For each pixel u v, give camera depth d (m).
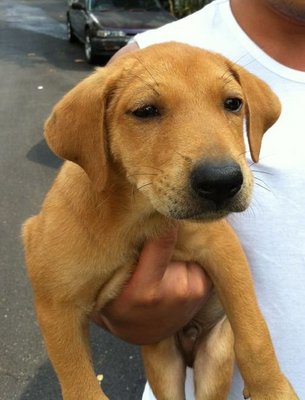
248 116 0.28
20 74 1.52
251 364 0.28
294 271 0.30
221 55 0.29
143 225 0.28
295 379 0.30
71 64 1.64
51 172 0.83
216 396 0.33
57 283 0.27
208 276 0.30
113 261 0.28
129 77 0.27
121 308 0.28
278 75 0.30
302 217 0.29
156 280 0.27
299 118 0.30
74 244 0.27
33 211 0.71
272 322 0.30
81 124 0.27
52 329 0.28
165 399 0.34
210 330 0.34
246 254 0.30
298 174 0.29
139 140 0.26
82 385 0.28
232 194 0.23
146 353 0.35
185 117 0.25
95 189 0.26
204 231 0.28
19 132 1.02
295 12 0.29
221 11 0.32
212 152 0.23
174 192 0.24
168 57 0.27
